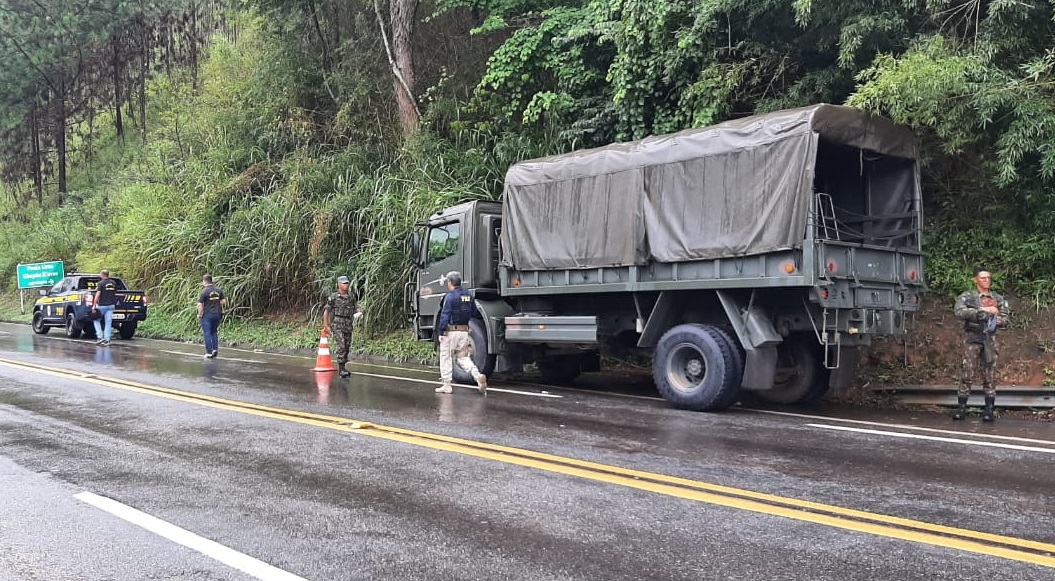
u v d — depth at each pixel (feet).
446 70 67.56
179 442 23.34
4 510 16.57
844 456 21.45
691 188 29.89
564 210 34.63
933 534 14.71
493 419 27.30
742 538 14.55
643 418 27.71
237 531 15.11
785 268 26.96
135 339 67.87
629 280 31.86
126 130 126.31
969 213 38.47
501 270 37.81
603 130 50.14
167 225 77.82
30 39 114.42
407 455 21.43
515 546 14.19
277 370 43.57
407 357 50.14
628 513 16.11
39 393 33.58
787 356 31.83
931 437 24.35
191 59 117.60
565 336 33.88
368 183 61.31
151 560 13.61
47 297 72.33
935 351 34.76
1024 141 31.32
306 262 63.98
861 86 32.60
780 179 27.17
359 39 75.25
